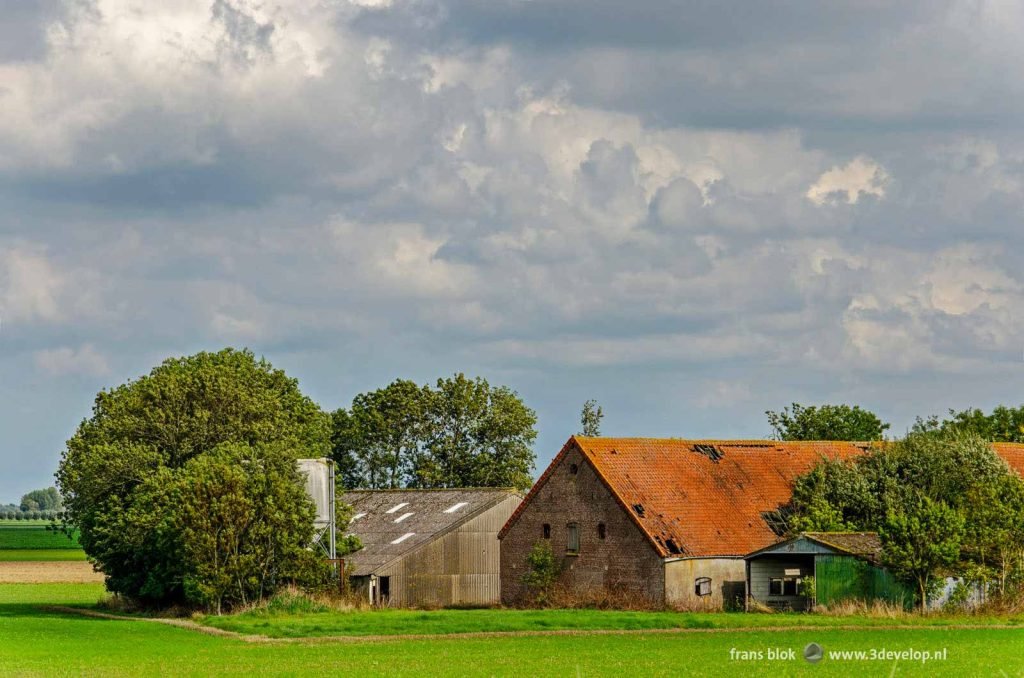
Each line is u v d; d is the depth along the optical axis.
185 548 74.25
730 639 57.84
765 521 81.12
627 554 77.44
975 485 72.56
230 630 65.75
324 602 74.38
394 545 90.81
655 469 82.31
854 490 79.44
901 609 66.00
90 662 52.94
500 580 84.75
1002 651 52.69
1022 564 68.19
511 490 95.69
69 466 84.50
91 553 83.94
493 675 47.31
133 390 86.69
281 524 76.25
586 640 58.44
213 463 76.88
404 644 57.91
